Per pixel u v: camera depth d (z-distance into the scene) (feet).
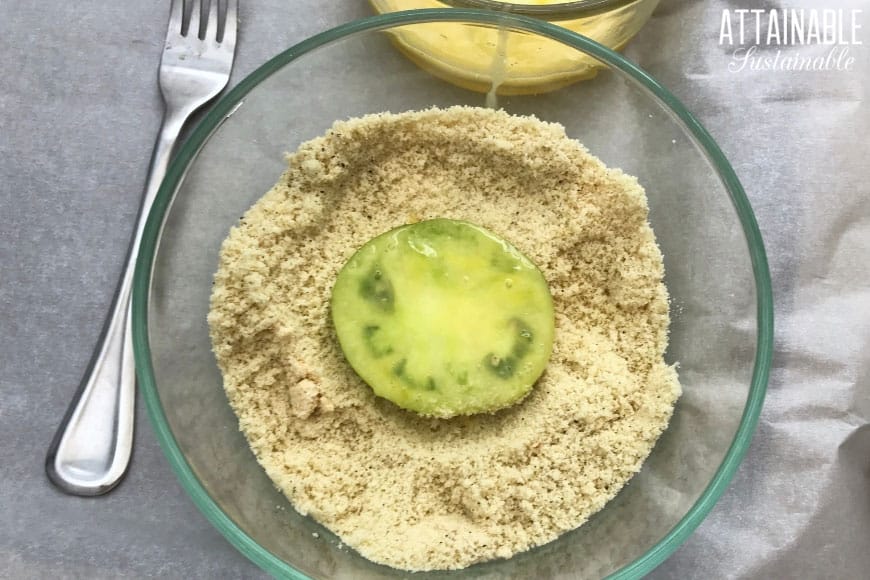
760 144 0.99
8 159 0.95
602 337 0.88
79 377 0.90
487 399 0.83
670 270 0.91
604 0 0.90
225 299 0.85
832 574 0.89
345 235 0.90
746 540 0.89
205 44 0.98
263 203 0.88
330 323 0.87
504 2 0.92
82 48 0.98
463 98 0.95
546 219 0.90
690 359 0.88
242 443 0.84
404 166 0.91
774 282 0.97
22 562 0.84
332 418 0.84
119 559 0.85
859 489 0.91
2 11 0.99
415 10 0.88
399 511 0.81
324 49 0.90
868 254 0.97
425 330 0.84
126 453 0.86
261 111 0.90
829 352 0.94
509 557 0.80
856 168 0.99
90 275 0.92
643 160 0.92
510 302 0.85
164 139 0.95
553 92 0.94
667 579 0.87
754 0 1.02
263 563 0.76
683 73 1.01
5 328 0.90
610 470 0.83
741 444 0.80
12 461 0.87
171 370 0.84
